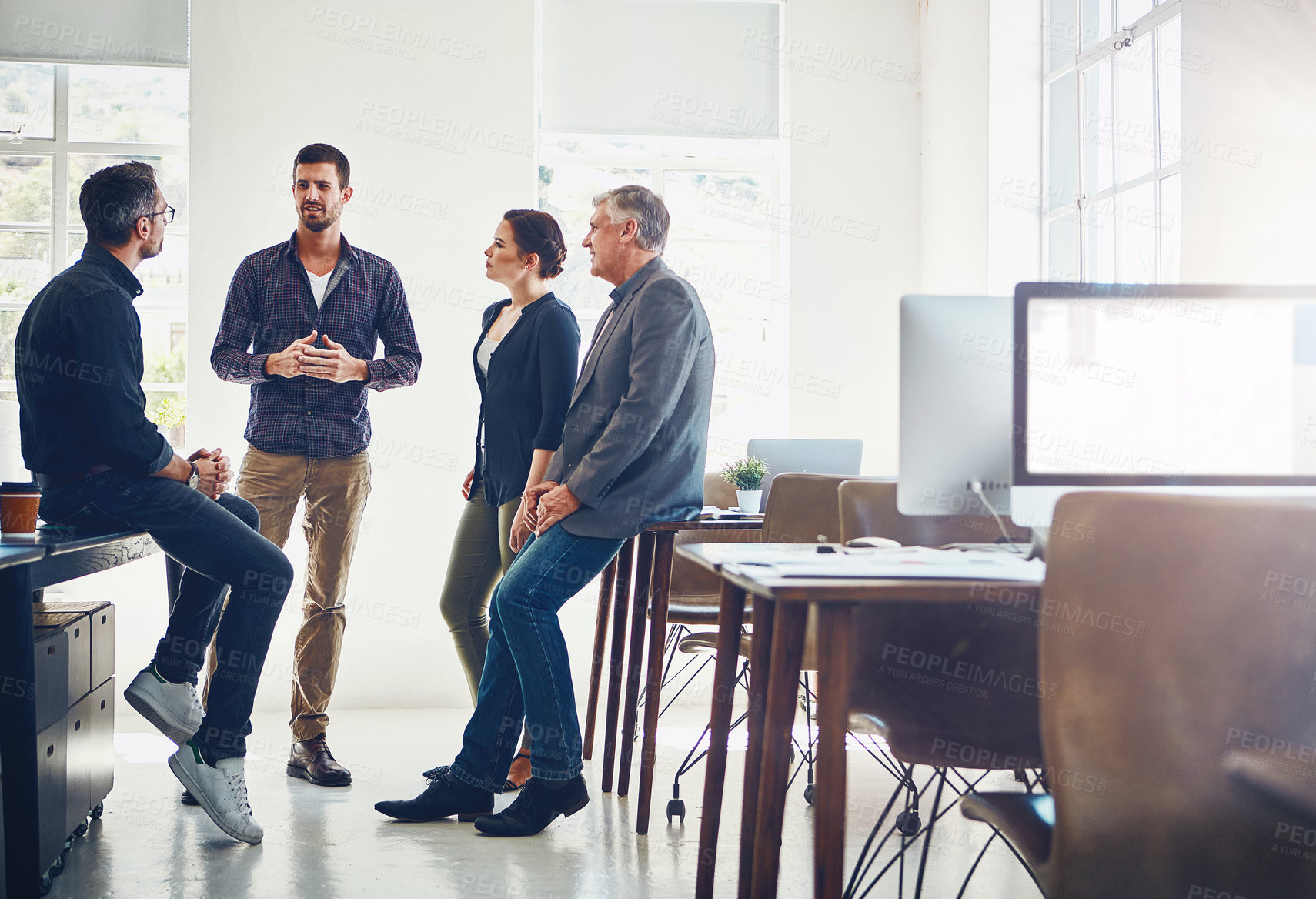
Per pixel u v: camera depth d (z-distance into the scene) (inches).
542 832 100.8
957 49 168.9
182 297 171.6
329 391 123.0
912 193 182.1
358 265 127.4
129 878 86.9
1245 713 39.6
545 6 176.7
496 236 113.9
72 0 167.0
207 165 164.2
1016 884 87.5
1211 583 39.2
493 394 113.2
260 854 93.4
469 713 163.0
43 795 83.0
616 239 95.1
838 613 51.1
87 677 96.5
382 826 102.3
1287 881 40.5
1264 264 100.7
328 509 124.4
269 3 165.9
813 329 179.9
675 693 173.8
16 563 70.2
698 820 106.3
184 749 92.7
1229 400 66.4
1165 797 40.4
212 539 91.4
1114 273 145.2
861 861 73.9
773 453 138.2
